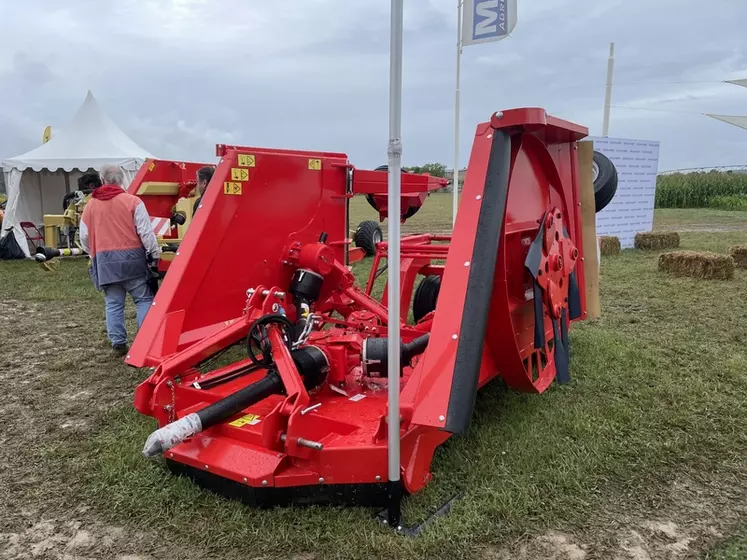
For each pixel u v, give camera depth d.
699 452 3.18
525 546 2.38
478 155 2.63
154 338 3.22
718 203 29.48
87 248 4.98
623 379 4.25
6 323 6.36
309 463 2.54
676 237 12.59
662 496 2.76
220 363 4.61
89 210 4.84
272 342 2.86
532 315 3.52
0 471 3.08
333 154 4.46
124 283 4.95
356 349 3.23
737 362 4.56
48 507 2.73
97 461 3.13
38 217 12.59
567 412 3.63
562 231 3.38
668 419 3.55
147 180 6.03
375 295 7.30
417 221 18.86
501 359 3.18
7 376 4.63
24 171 11.95
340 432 2.74
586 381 4.19
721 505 2.69
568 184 3.84
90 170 12.54
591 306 4.11
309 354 2.97
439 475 2.84
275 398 3.21
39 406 3.98
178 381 3.16
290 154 4.09
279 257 4.03
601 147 12.26
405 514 2.54
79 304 7.36
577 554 2.34
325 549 2.35
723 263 8.38
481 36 6.29
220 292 3.63
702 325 5.80
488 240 2.50
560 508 2.62
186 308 3.41
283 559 2.31
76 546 2.44
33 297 7.73
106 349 5.34
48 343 5.57
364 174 4.93
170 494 2.73
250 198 3.77
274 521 2.50
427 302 5.12
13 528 2.57
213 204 3.54
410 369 3.38
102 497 2.78
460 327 2.39
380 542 2.35
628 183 13.01
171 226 7.75
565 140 3.67
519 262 3.27
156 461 3.05
